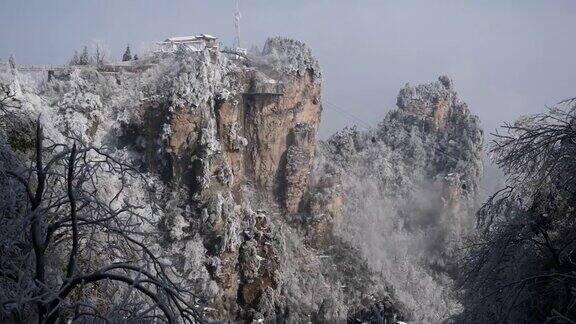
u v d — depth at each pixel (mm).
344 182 109375
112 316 9344
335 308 73062
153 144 74062
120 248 11930
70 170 9656
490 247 16797
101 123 73750
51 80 73312
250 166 96312
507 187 17500
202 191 71312
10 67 58438
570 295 14086
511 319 15484
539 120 16703
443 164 130375
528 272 15945
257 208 91312
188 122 74312
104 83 79312
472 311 17000
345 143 118562
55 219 12320
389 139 135250
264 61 99312
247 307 69750
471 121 136500
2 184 11305
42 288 9180
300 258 86625
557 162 15664
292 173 96500
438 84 142500
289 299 73188
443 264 107812
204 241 69125
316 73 101938
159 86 77812
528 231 16234
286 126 98000
